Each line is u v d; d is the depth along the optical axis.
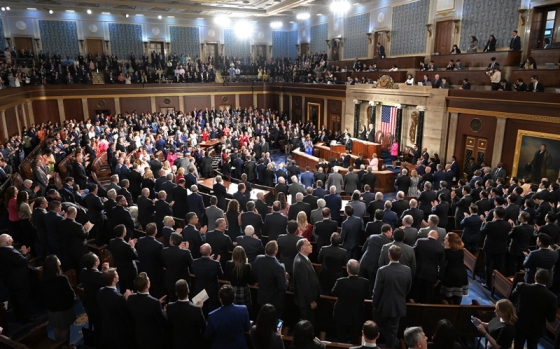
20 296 6.85
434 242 6.64
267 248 5.92
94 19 30.91
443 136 18.58
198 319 4.71
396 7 23.98
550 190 11.18
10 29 28.53
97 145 19.94
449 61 19.61
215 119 27.80
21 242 9.55
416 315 6.19
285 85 31.61
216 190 11.76
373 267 6.82
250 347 5.16
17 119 21.84
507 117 15.49
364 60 25.69
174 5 27.44
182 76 31.06
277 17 34.78
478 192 11.52
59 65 28.09
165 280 6.39
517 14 17.28
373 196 10.57
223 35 35.28
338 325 5.85
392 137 21.98
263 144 22.20
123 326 5.12
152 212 9.96
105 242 9.49
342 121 25.56
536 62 15.75
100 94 28.28
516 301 5.66
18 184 12.58
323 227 8.00
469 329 6.18
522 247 8.06
